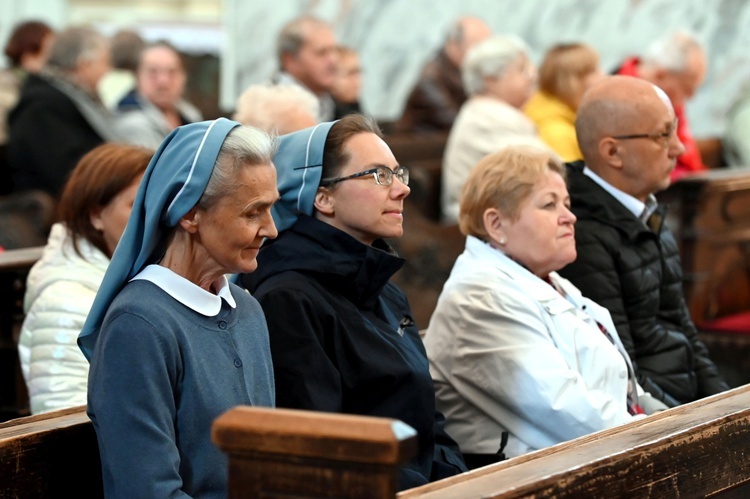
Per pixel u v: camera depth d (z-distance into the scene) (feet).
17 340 31.50
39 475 19.83
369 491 14.52
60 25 78.48
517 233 27.02
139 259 19.48
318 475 14.73
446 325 26.78
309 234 23.41
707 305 47.24
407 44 81.82
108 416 18.39
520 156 27.20
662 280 32.19
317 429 14.66
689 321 33.19
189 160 19.30
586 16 84.43
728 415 21.58
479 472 17.83
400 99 82.12
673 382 31.04
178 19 79.10
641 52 83.92
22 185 48.85
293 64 50.37
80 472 20.44
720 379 33.01
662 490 19.89
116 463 18.29
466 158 46.70
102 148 26.27
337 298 23.18
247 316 20.76
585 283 30.25
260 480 14.97
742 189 47.78
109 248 26.32
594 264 30.27
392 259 23.30
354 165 23.47
